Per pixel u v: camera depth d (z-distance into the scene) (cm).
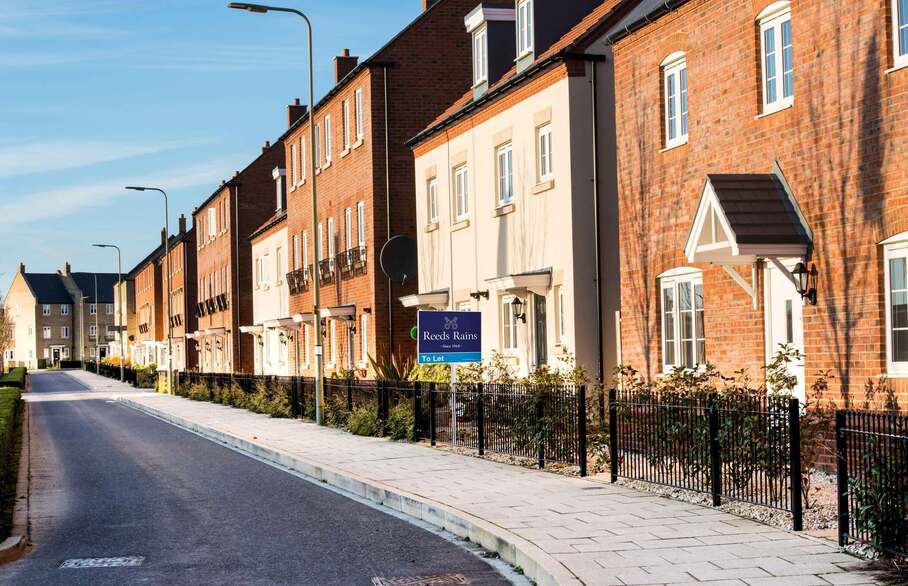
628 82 1783
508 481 1362
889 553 804
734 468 1084
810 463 1018
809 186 1323
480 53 2552
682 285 1652
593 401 1474
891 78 1187
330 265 3609
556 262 2064
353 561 941
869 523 825
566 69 2005
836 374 1272
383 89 3150
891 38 1196
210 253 6281
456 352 1822
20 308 16012
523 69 2248
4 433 1562
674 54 1652
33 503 1375
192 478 1634
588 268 1995
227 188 5578
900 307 1191
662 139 1695
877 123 1209
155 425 2989
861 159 1234
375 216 3133
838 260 1270
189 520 1207
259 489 1482
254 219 5531
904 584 730
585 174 2003
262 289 4966
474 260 2489
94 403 4553
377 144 3144
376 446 1941
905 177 1170
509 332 2331
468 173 2525
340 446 1966
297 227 4175
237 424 2739
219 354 5988
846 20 1255
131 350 11575
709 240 1388
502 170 2359
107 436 2591
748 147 1459
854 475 853
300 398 2909
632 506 1117
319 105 3712
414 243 2897
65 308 15900
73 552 1013
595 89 2005
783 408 1009
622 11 1994
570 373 1784
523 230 2214
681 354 1655
